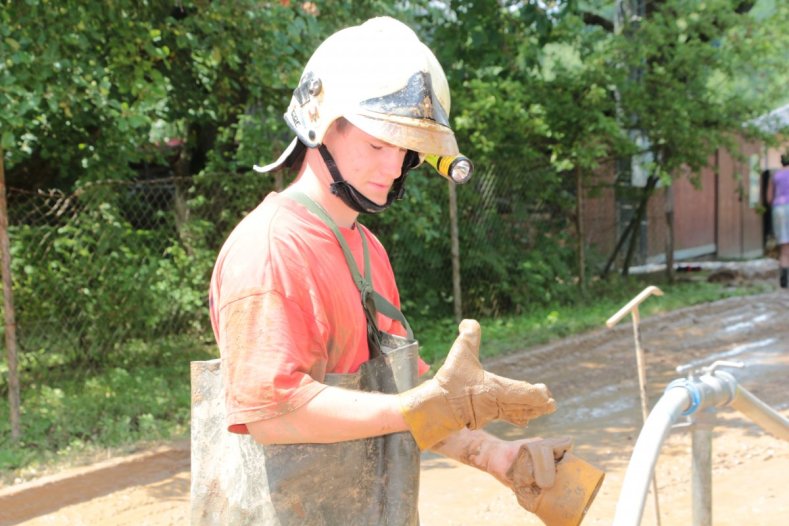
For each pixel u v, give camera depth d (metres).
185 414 6.29
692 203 17.41
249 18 6.79
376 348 1.83
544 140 11.48
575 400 6.99
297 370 1.63
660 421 1.71
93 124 7.87
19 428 5.65
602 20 13.50
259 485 1.72
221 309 1.68
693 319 10.35
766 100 12.38
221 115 8.84
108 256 7.50
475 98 10.03
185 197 8.56
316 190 1.82
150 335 7.90
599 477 1.86
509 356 8.23
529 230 11.32
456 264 9.40
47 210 8.22
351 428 1.60
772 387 7.06
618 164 13.20
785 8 11.91
